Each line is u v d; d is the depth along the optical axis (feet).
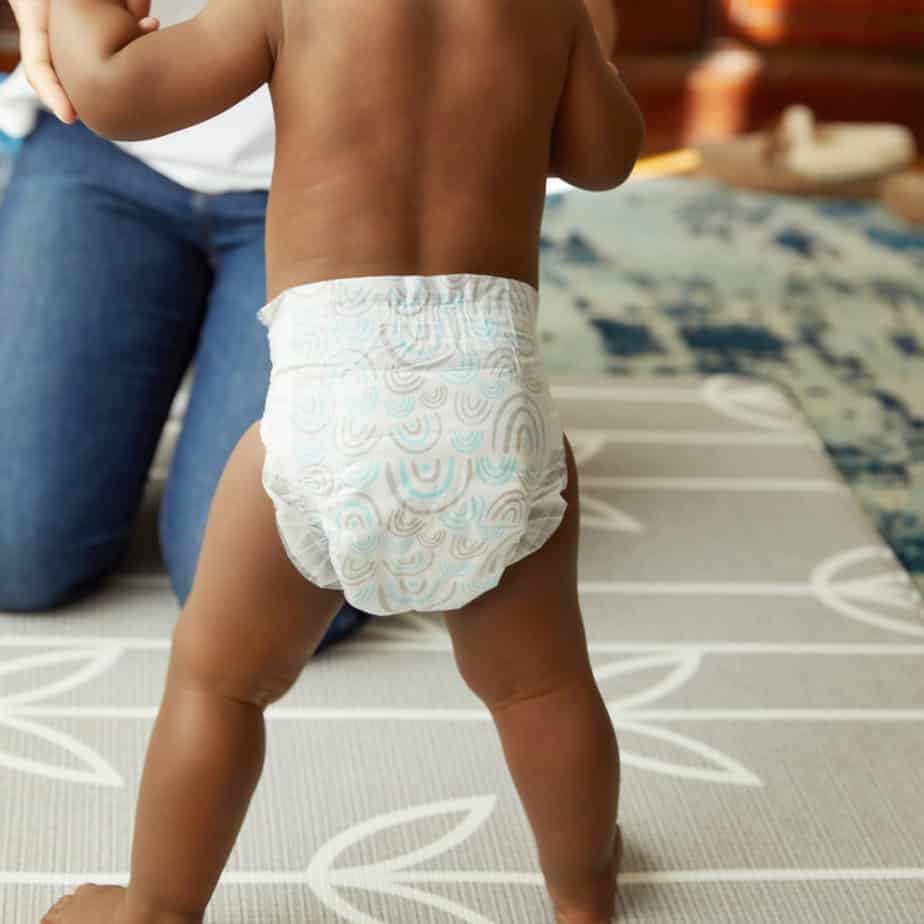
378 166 2.72
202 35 2.73
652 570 4.88
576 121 2.94
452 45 2.75
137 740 3.87
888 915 3.37
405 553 2.74
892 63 10.32
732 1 10.05
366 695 4.12
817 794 3.80
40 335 4.39
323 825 3.57
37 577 4.34
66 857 3.42
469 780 3.78
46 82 3.13
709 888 3.43
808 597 4.77
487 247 2.78
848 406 6.37
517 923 3.29
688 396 6.27
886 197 9.04
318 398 2.69
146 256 4.53
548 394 2.90
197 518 4.31
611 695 4.19
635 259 7.96
